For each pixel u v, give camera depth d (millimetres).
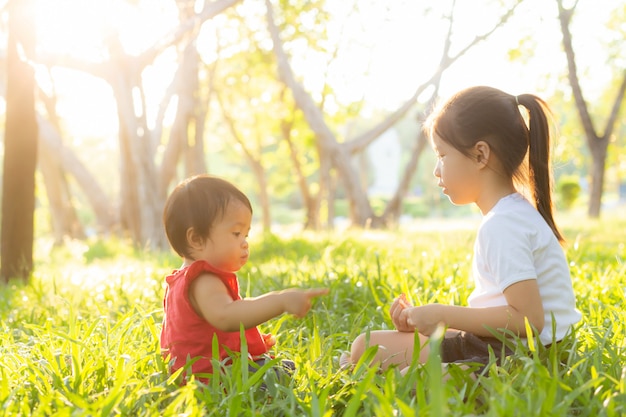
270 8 18672
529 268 2732
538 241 2801
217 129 31203
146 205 14242
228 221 2777
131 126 14242
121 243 16188
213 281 2734
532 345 2600
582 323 3283
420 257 6816
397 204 19297
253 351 2977
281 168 39469
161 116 15773
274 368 2840
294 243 10898
